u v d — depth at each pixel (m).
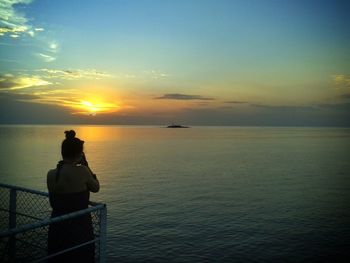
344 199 32.91
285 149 115.81
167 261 16.38
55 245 3.25
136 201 30.97
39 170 49.81
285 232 21.39
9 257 3.55
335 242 19.42
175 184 41.84
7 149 97.56
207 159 78.00
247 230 21.80
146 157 81.06
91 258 3.32
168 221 23.83
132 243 18.92
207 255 17.23
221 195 34.78
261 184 42.75
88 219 3.34
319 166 64.19
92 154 88.56
